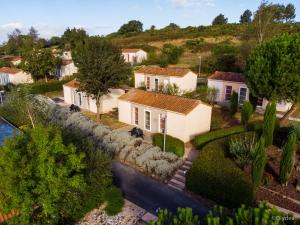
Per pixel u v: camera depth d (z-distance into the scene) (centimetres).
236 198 1483
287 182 1670
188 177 1712
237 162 1758
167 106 2580
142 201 1653
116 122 3106
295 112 3103
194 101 2536
